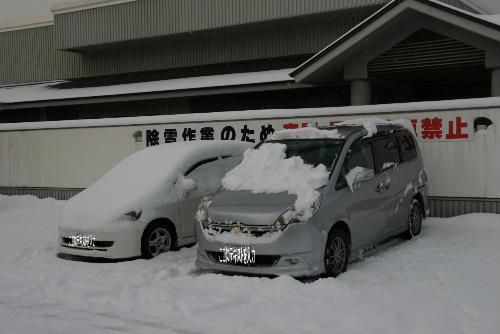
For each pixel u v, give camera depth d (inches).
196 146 375.6
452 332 188.9
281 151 305.3
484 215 387.2
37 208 558.9
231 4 753.6
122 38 842.2
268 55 782.5
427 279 253.8
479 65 523.8
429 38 524.7
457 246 321.7
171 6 797.9
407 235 347.6
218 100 759.1
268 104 720.3
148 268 299.3
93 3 859.4
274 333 196.7
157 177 346.9
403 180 339.3
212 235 273.9
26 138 620.1
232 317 214.4
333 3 687.1
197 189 358.9
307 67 550.3
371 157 316.8
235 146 396.2
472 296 225.6
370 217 302.0
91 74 946.1
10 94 899.4
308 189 269.0
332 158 294.0
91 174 582.6
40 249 358.9
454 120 401.4
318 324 202.1
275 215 259.8
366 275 267.0
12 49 1035.9
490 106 389.4
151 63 882.8
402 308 214.1
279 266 257.3
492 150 391.5
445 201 408.2
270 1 726.5
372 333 191.9
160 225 335.0
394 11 494.6
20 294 261.3
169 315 222.7
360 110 433.4
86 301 246.5
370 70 553.6
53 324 216.1
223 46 816.9
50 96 822.5
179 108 796.0
